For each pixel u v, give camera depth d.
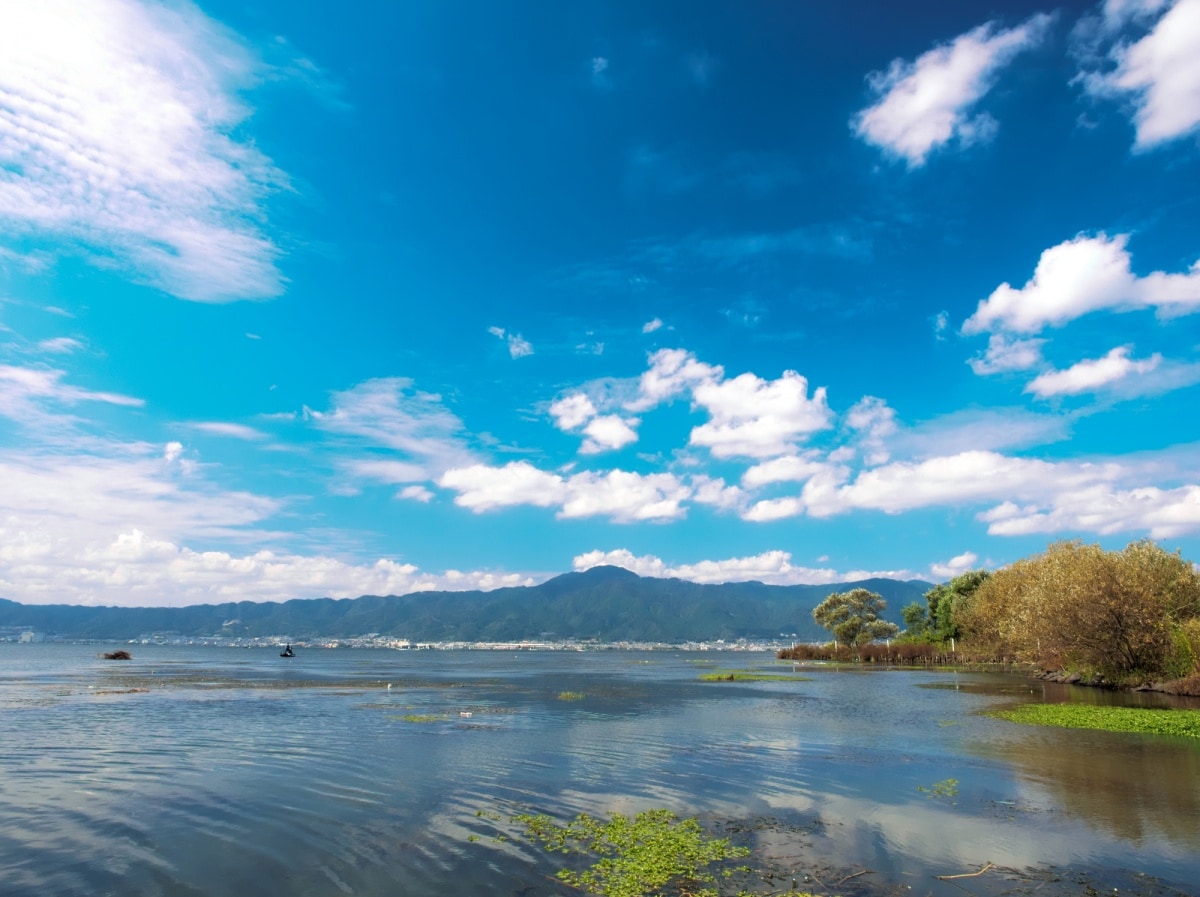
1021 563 97.25
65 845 17.31
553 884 14.69
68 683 75.12
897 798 22.05
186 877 15.14
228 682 78.44
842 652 149.88
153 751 30.56
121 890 14.45
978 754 29.61
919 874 15.41
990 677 83.81
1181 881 15.05
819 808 20.88
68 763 27.78
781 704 52.25
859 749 31.05
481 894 14.15
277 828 18.67
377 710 47.72
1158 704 48.94
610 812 20.39
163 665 129.50
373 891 14.35
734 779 24.75
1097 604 59.69
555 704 52.38
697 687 71.12
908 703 52.50
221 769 26.53
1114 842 17.66
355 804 21.19
